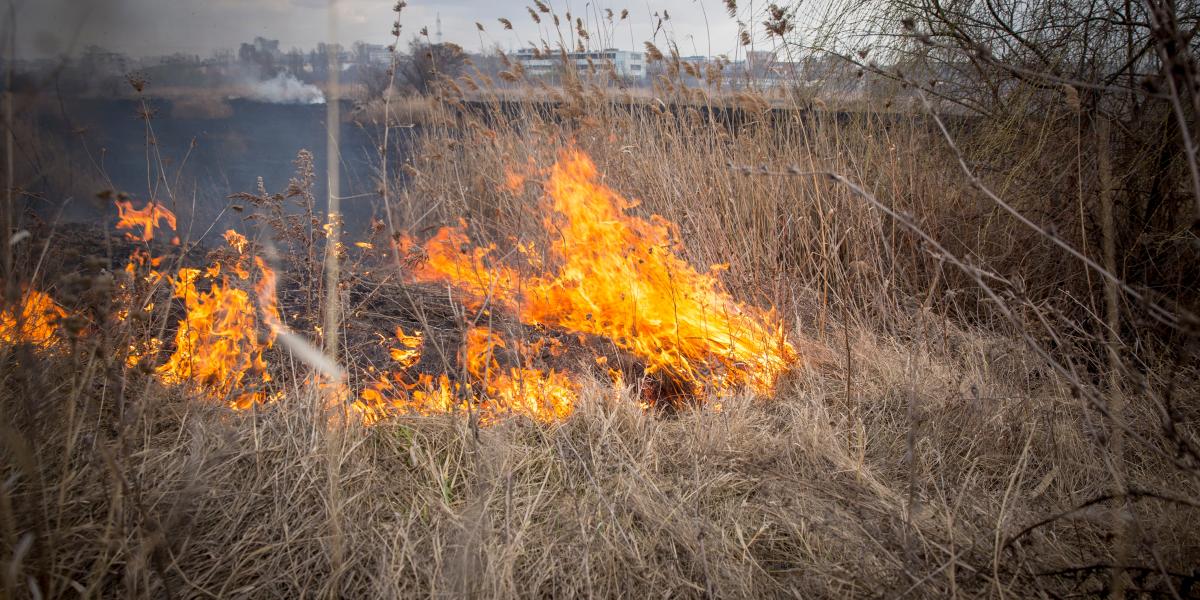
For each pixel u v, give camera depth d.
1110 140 3.99
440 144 5.98
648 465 2.81
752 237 4.59
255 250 3.68
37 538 1.88
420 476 2.67
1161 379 3.12
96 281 2.21
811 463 2.88
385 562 2.21
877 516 2.54
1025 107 4.40
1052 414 2.99
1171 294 3.66
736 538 2.46
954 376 3.43
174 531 2.20
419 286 4.50
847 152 4.99
